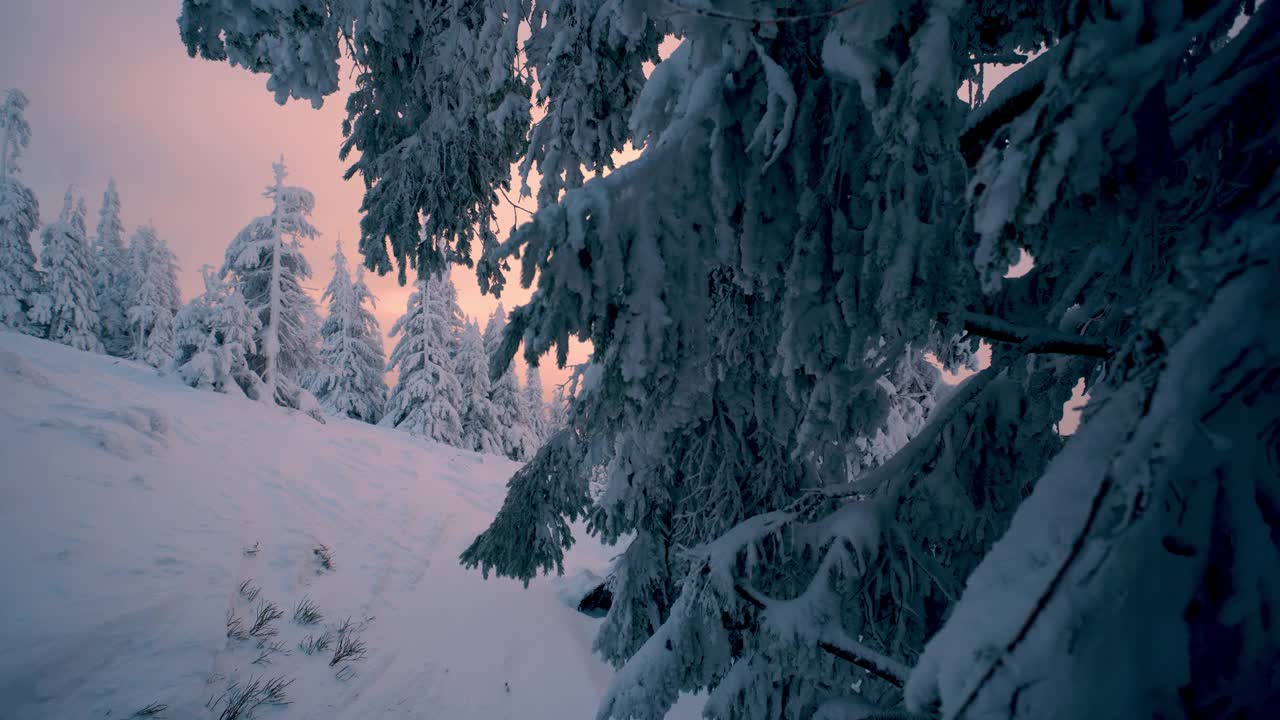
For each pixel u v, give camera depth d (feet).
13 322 99.30
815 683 8.22
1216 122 3.50
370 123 12.13
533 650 30.32
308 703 20.08
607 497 15.53
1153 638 2.27
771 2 5.07
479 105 11.37
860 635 7.66
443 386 93.71
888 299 5.02
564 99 8.94
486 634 30.89
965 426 7.72
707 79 5.45
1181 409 2.40
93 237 134.82
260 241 73.15
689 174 5.45
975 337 7.35
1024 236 3.31
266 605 24.47
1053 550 2.47
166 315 117.29
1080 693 2.23
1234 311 2.40
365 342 102.78
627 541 56.44
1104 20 2.96
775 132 5.52
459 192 12.41
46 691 15.35
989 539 7.41
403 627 28.71
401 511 47.32
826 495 7.90
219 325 61.11
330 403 95.66
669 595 15.60
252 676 19.92
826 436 6.16
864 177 5.48
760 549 8.13
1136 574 2.31
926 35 4.01
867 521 7.39
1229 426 2.39
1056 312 5.85
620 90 9.03
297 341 74.54
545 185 9.47
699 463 13.25
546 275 4.91
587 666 30.09
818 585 7.18
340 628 25.84
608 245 5.11
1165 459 2.37
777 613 7.18
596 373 6.17
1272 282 2.37
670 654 8.97
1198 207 4.17
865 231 5.23
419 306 97.04
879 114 4.51
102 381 43.68
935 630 7.28
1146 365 2.68
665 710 8.80
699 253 5.55
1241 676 2.24
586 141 9.04
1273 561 2.26
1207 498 2.34
